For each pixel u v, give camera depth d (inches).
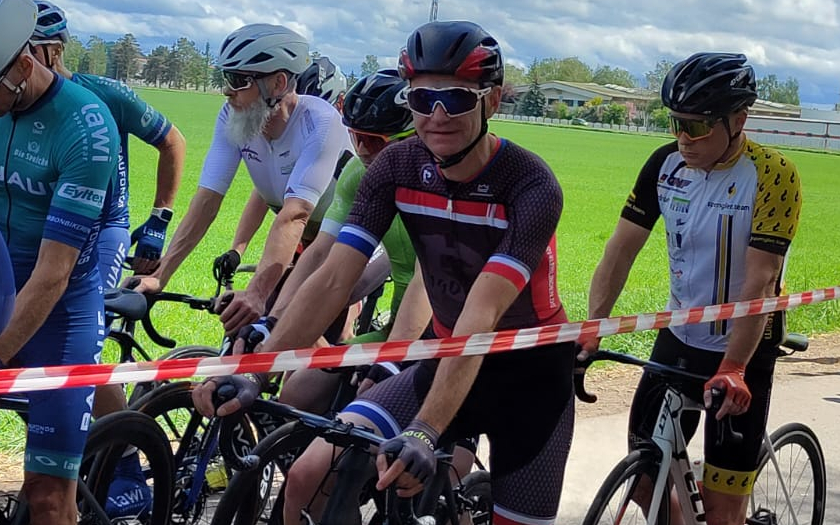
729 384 111.4
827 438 213.3
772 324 123.5
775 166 116.7
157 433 115.5
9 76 94.3
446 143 89.8
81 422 102.4
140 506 122.6
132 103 136.5
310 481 93.7
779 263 116.8
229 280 151.3
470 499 112.1
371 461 91.2
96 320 109.2
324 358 90.5
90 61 3112.7
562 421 102.3
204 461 118.2
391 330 116.9
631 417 126.6
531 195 91.7
